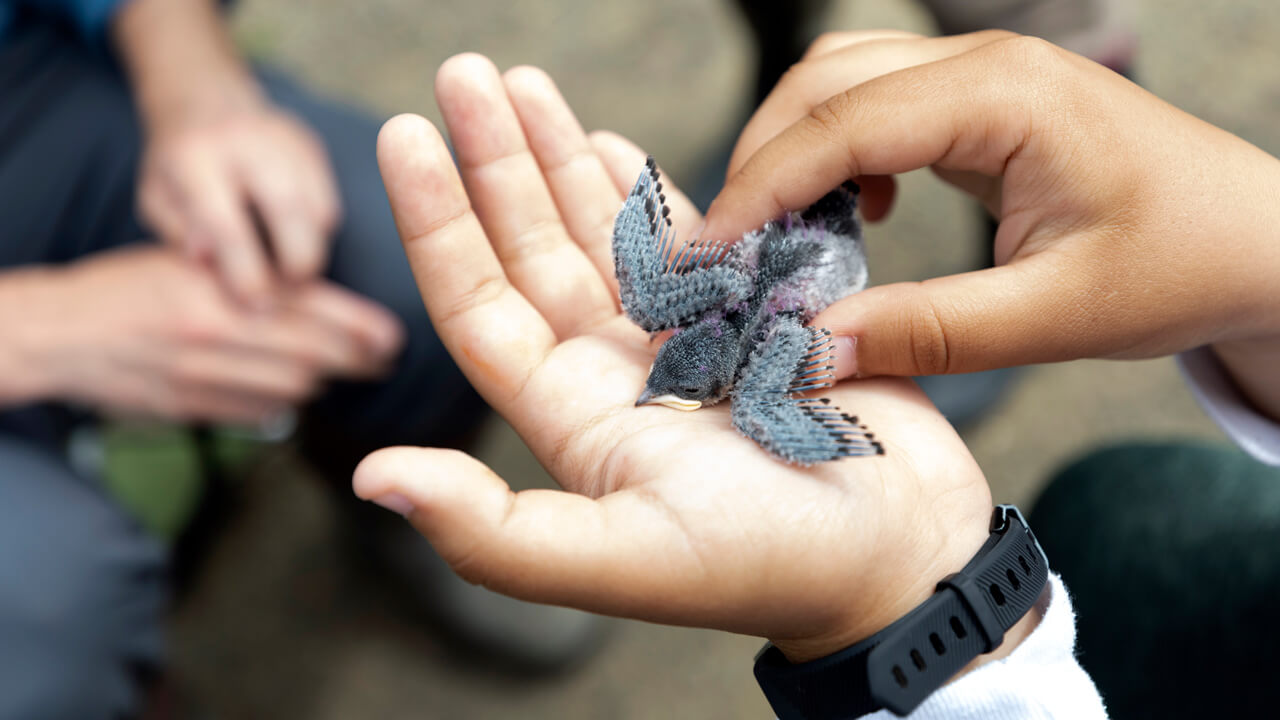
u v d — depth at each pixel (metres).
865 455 0.51
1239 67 1.02
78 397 0.69
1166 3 1.08
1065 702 0.51
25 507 0.65
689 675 0.81
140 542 0.68
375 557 0.81
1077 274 0.53
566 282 0.58
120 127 0.73
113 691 0.66
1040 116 0.53
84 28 0.73
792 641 0.53
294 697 0.82
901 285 0.54
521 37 1.14
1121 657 0.62
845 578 0.51
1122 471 0.65
